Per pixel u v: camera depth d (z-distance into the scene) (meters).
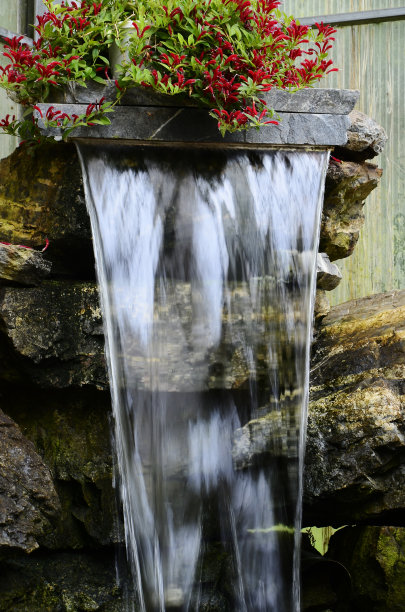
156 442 3.86
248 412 4.03
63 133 3.81
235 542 3.95
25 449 3.52
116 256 3.87
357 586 4.39
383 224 6.23
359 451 3.82
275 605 3.93
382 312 4.52
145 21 3.83
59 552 3.81
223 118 3.82
